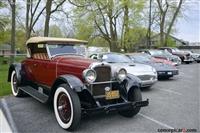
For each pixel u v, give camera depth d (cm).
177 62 2170
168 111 716
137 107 636
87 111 556
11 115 666
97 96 616
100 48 3784
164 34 4162
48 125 597
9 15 2953
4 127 574
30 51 842
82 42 774
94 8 3144
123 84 653
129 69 995
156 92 995
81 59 666
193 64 2745
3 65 2264
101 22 3419
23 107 743
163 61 1491
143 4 3269
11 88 945
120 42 3528
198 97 899
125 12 3294
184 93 975
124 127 589
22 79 853
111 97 630
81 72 610
